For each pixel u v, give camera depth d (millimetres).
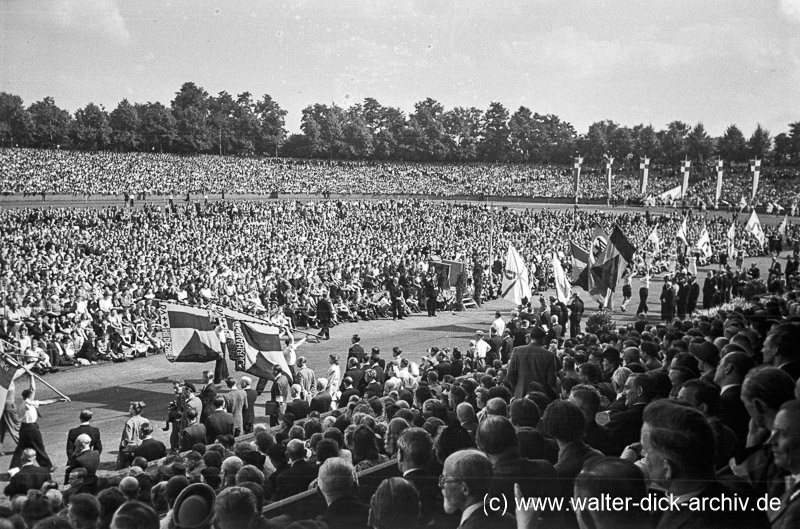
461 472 5316
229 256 46000
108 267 36375
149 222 60781
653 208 83438
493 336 22344
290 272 40438
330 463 6125
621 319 35969
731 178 77688
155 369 25484
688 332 13461
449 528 6348
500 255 53406
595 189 97938
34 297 27625
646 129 93125
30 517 7375
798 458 4441
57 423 19031
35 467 11039
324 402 15289
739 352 7262
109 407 20672
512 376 11656
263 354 19656
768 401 5301
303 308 34562
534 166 120250
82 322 26172
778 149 76562
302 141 122562
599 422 7609
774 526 4355
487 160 126938
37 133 95312
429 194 111438
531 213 84875
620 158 103562
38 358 21422
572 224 74812
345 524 5895
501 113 125438
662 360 12125
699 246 53031
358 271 43219
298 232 65250
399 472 8039
